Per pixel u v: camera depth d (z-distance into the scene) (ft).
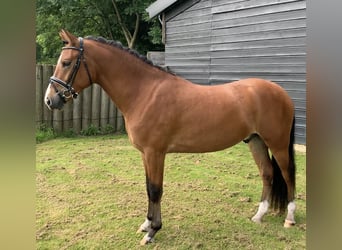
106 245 8.46
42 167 14.79
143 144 8.30
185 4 24.25
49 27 45.14
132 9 38.83
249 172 14.35
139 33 43.73
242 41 20.92
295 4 17.92
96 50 8.18
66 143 19.67
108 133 23.13
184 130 8.34
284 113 9.01
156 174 8.37
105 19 43.24
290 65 18.56
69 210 10.48
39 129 20.70
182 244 8.46
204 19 23.11
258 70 20.22
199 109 8.32
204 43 23.38
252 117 8.73
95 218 9.96
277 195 9.56
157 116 8.13
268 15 19.30
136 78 8.39
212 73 23.12
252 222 9.61
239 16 20.89
